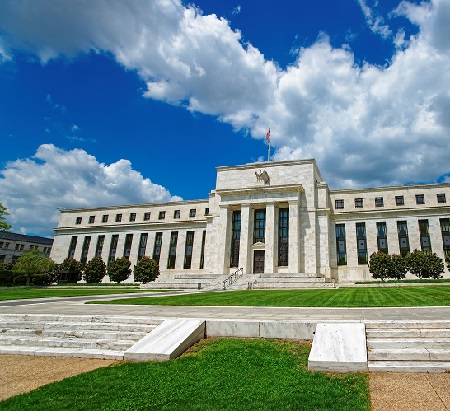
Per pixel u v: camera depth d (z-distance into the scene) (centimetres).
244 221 5209
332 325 1073
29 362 1021
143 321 1285
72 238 7738
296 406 670
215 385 789
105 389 769
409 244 5319
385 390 739
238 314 1401
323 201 5234
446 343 943
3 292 3509
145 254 6906
